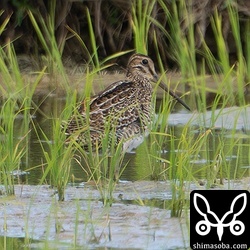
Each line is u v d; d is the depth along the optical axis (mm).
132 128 12219
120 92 12297
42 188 11172
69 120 12016
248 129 14062
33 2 20016
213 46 20203
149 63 12891
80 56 20422
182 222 9695
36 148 13398
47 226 9289
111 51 20422
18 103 15844
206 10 19562
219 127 14312
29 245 9023
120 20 20328
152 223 9672
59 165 11344
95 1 20125
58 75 18141
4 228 9641
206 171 11750
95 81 18562
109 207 10211
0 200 10656
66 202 10531
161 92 17875
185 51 15906
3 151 11664
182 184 10070
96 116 11969
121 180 11562
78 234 9375
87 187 11219
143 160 12680
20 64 19781
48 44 20031
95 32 20344
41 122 15398
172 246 8984
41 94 17969
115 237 9242
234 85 17266
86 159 11820
